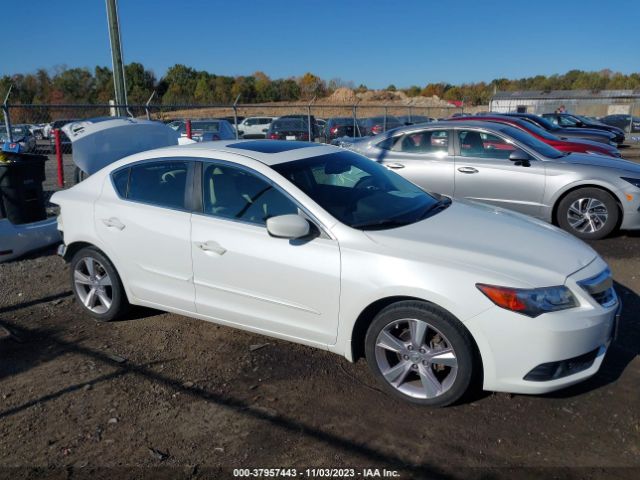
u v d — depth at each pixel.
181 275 4.18
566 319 3.08
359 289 3.41
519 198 7.16
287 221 3.49
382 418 3.30
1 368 4.06
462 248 3.37
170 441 3.16
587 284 3.25
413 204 4.15
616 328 3.43
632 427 3.15
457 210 4.18
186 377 3.86
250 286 3.84
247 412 3.41
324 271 3.52
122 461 3.00
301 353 4.15
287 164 4.02
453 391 3.26
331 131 21.98
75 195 4.81
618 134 23.02
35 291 5.63
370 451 3.02
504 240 3.55
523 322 3.05
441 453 2.98
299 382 3.74
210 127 20.34
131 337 4.51
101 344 4.40
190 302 4.19
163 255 4.23
